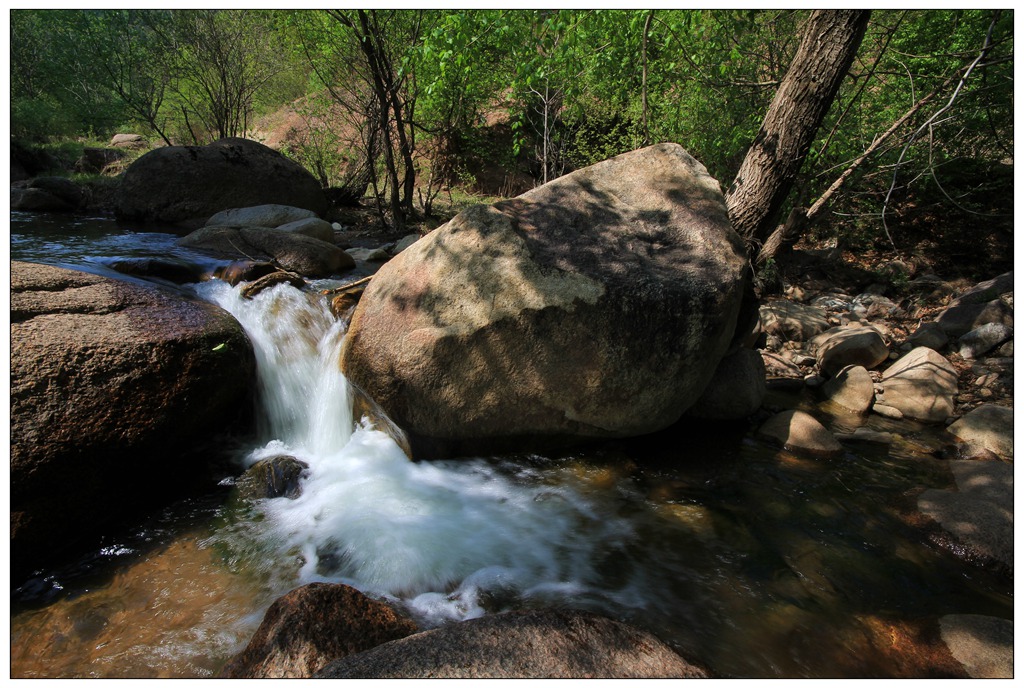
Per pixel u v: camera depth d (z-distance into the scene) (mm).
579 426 4098
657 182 4430
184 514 3531
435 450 4168
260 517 3514
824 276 7691
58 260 6148
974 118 6746
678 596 2979
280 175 10711
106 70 14117
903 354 5707
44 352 3338
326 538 3336
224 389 3867
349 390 4352
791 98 5047
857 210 8297
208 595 2900
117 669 2438
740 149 8367
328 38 10383
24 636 2631
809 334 6223
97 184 11414
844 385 5184
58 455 3092
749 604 2924
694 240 4148
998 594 2990
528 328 3902
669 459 4242
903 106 7164
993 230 7648
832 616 2842
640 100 8516
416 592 2986
